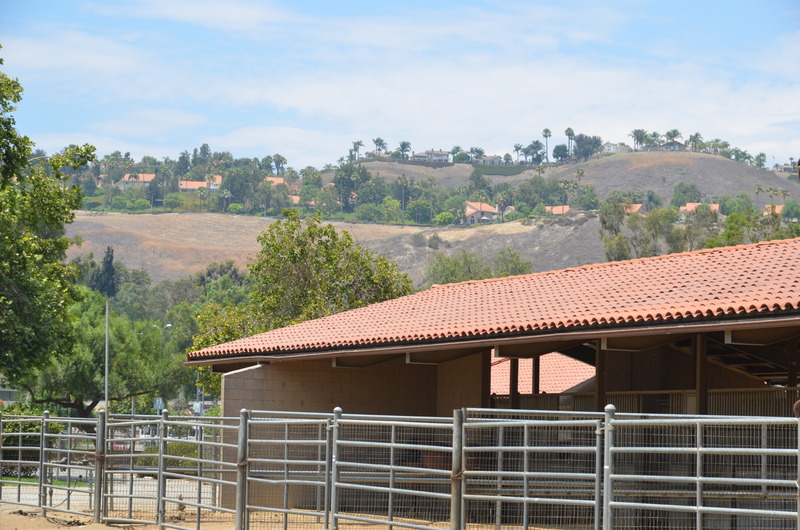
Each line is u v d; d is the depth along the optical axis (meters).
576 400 20.28
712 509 9.95
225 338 41.22
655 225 119.56
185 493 19.20
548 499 11.73
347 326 24.00
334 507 13.99
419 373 24.88
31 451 24.25
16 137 30.34
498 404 22.67
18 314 31.44
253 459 14.97
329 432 14.22
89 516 18.22
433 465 19.61
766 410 16.03
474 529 14.95
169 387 55.84
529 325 18.05
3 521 18.17
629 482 15.59
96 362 53.16
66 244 36.44
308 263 42.59
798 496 9.34
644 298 18.06
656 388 22.89
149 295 166.12
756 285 16.81
